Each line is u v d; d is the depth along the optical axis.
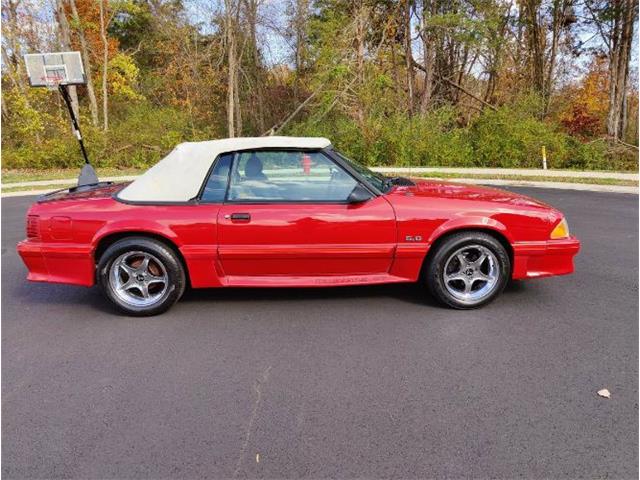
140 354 3.19
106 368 3.00
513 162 16.66
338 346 3.23
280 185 3.74
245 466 2.10
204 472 2.07
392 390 2.69
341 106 18.94
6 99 19.59
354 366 2.96
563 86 24.53
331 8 22.14
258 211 3.64
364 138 17.72
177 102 23.61
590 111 23.56
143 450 2.22
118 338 3.44
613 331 3.41
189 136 21.11
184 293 4.31
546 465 2.08
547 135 16.45
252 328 3.55
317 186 3.75
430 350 3.16
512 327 3.49
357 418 2.44
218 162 3.75
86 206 3.75
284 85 24.77
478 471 2.05
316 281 3.80
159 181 3.77
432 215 3.65
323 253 3.68
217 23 21.83
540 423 2.37
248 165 3.74
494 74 25.06
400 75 24.42
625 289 4.27
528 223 3.70
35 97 19.28
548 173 14.26
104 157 19.08
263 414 2.48
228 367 2.98
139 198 3.75
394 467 2.08
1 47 19.88
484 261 3.79
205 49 23.52
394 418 2.43
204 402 2.61
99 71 24.86
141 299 3.82
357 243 3.67
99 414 2.52
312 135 18.78
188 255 3.68
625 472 2.04
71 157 18.50
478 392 2.65
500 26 23.80
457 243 3.67
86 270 3.75
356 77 19.09
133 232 3.69
